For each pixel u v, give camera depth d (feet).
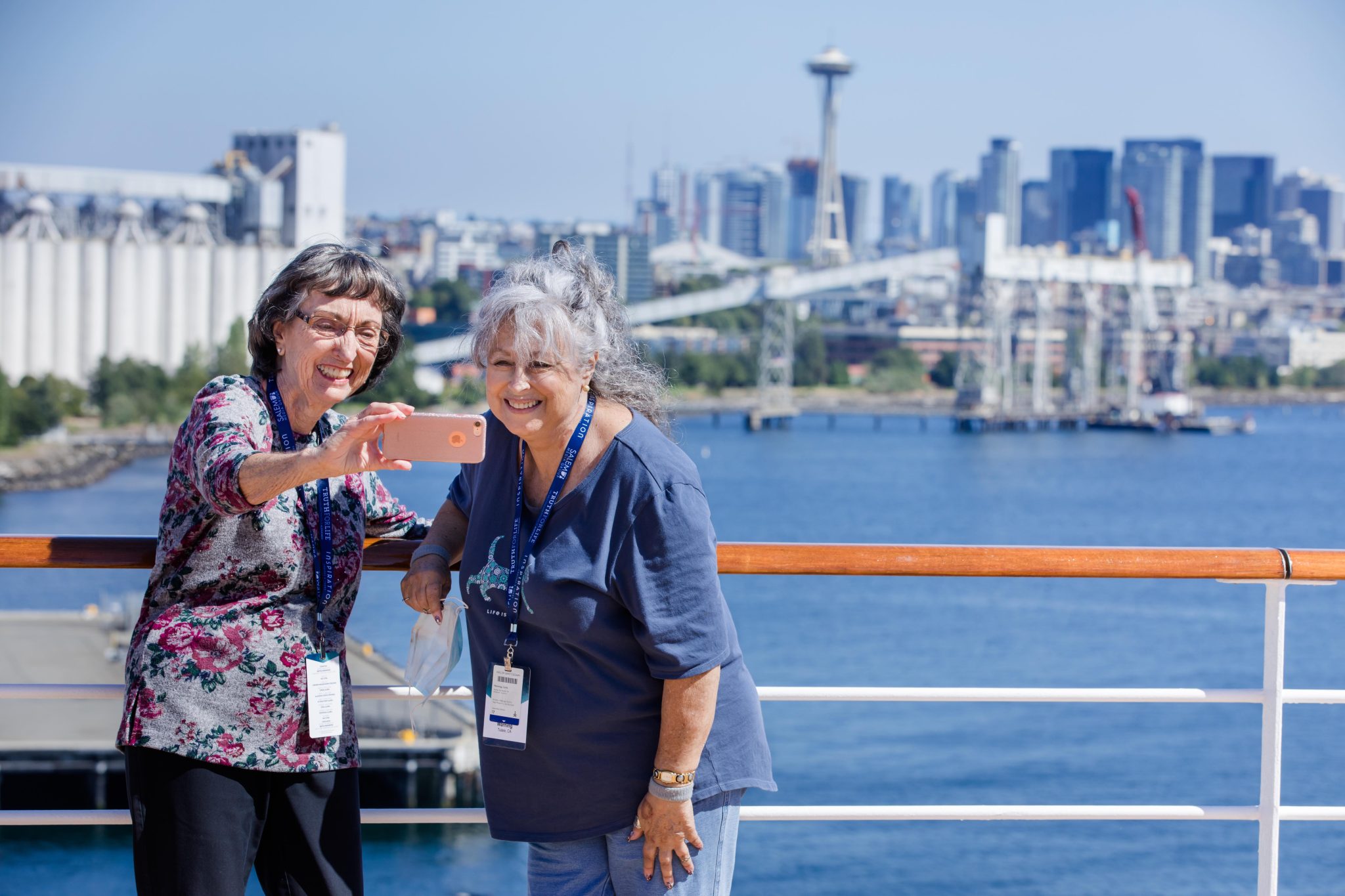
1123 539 218.38
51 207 395.96
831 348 595.88
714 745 7.35
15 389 323.98
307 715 7.16
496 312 6.97
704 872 7.41
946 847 57.06
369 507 7.95
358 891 7.50
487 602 7.38
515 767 7.41
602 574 7.04
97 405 350.23
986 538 215.92
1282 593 8.64
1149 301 497.46
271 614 7.11
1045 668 114.21
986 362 495.82
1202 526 236.63
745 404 536.42
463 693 8.23
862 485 297.33
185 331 381.60
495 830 7.55
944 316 643.45
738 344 600.80
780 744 81.30
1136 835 59.16
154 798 7.00
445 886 44.52
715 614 7.09
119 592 145.28
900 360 586.04
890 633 128.88
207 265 383.86
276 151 470.80
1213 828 60.34
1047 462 370.94
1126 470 347.36
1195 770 76.69
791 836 58.23
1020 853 56.80
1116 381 519.60
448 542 7.93
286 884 7.36
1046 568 8.59
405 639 84.84
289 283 7.25
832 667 114.52
